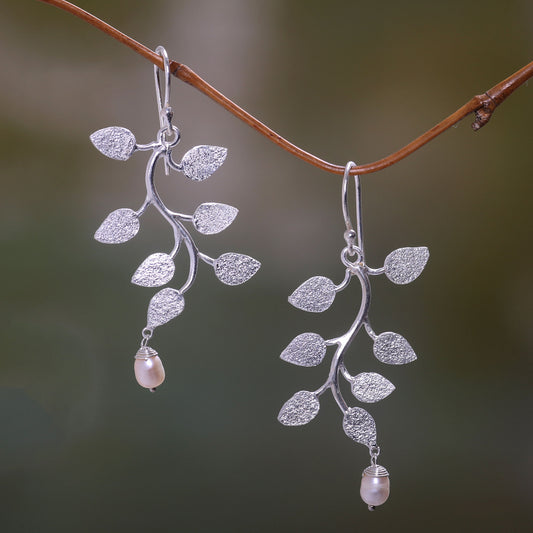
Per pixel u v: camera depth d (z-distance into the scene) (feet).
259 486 1.98
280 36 1.99
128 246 1.98
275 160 2.00
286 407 1.59
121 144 1.56
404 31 2.01
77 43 1.96
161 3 1.97
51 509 1.95
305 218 2.01
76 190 1.97
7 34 1.96
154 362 1.59
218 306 2.00
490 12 2.00
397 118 2.01
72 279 1.97
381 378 1.60
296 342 1.59
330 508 1.98
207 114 1.98
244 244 2.00
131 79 1.97
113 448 1.97
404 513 1.99
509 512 2.01
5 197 1.96
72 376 1.97
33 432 1.96
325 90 2.00
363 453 1.99
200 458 1.98
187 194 1.98
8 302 1.96
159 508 1.97
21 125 1.96
